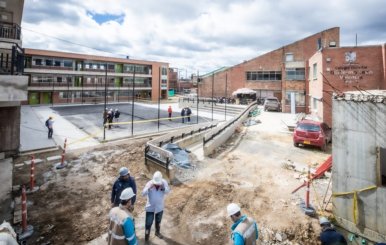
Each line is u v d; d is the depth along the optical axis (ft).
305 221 22.59
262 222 22.63
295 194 28.25
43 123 79.15
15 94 25.89
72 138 57.52
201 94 164.55
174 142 45.80
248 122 79.15
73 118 91.35
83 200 26.66
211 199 27.04
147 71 204.74
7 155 41.60
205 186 30.48
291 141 55.21
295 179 32.83
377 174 19.08
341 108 21.35
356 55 63.16
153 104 162.61
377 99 18.90
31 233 20.26
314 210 24.03
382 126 18.69
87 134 62.44
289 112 108.17
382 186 18.94
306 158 42.52
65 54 155.74
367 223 19.70
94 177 33.30
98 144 51.90
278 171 35.86
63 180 32.09
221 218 23.30
